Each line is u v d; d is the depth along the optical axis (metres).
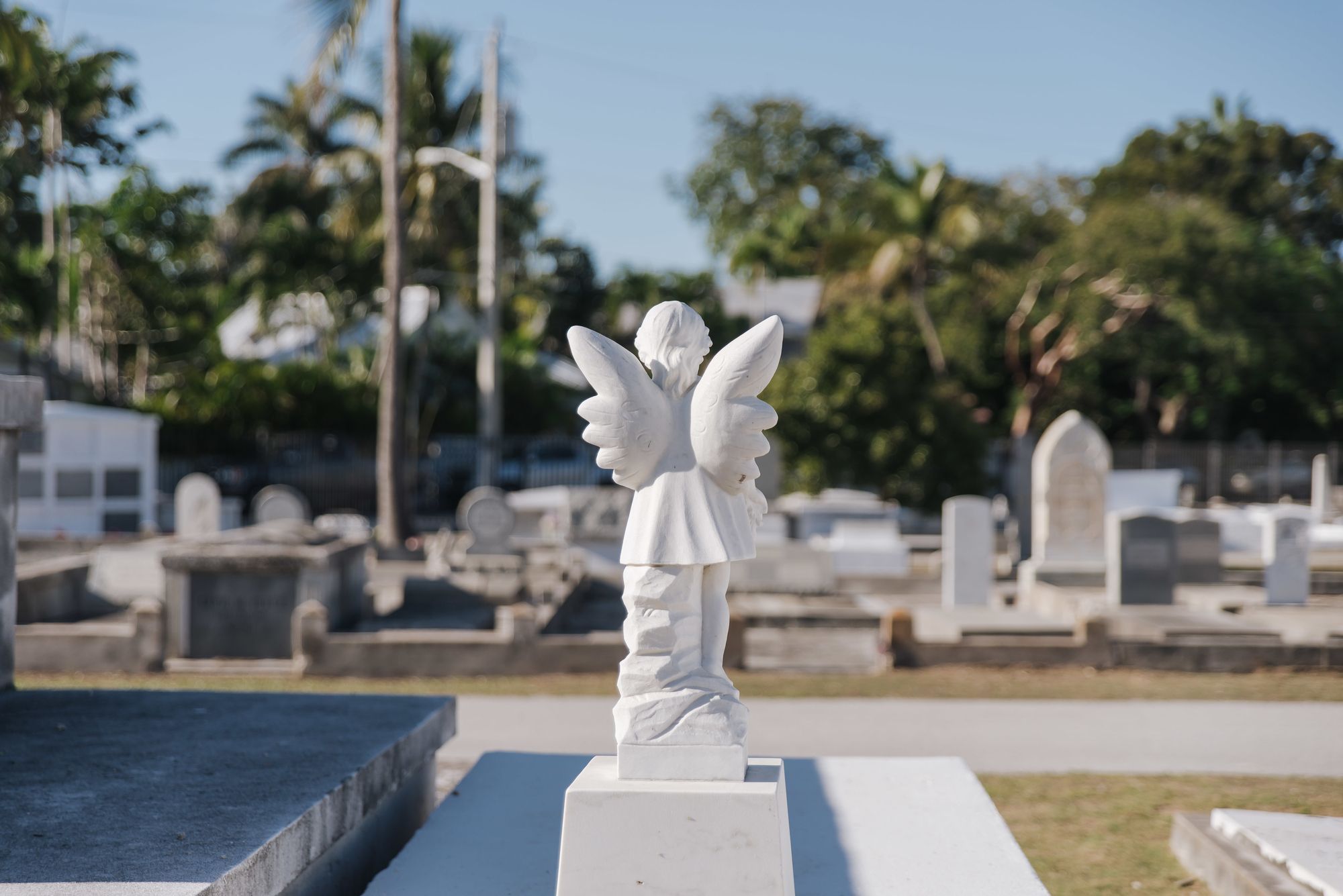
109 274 37.84
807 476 26.09
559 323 54.44
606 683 12.67
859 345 26.36
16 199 33.41
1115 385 48.25
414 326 44.03
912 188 38.75
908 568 22.12
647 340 4.89
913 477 26.08
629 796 4.43
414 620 16.30
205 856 4.51
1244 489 38.47
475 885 5.38
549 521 24.59
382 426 23.50
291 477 34.06
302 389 35.31
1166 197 43.12
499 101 28.42
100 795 5.36
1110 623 14.43
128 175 37.50
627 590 4.73
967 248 38.50
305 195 46.16
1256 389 46.75
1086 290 38.72
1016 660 13.64
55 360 32.34
